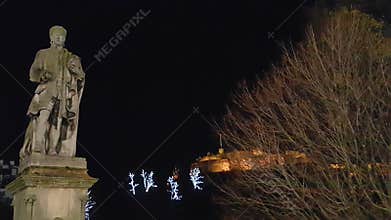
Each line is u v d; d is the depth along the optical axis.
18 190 14.33
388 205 17.88
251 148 24.31
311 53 21.56
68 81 14.50
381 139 19.58
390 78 20.48
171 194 44.88
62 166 13.98
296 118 21.53
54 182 13.73
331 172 20.19
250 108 24.91
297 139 21.83
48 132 14.16
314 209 21.44
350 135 19.56
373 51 21.47
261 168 22.61
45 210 13.62
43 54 14.62
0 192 40.31
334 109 20.06
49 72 14.39
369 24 23.00
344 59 20.77
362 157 19.30
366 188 18.95
